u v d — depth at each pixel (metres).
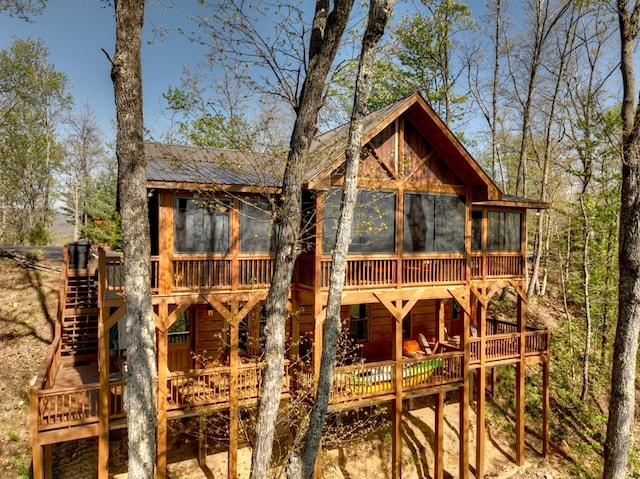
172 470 11.30
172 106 14.77
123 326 12.26
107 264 10.05
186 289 9.98
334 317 7.53
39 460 8.59
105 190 29.09
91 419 9.07
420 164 12.30
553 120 23.23
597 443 15.35
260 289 10.74
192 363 12.53
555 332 19.64
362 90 7.55
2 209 32.53
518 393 14.09
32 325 14.06
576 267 23.42
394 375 11.75
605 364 18.30
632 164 10.28
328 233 10.94
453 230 12.86
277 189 10.02
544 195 22.00
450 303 16.77
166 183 9.12
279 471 10.55
